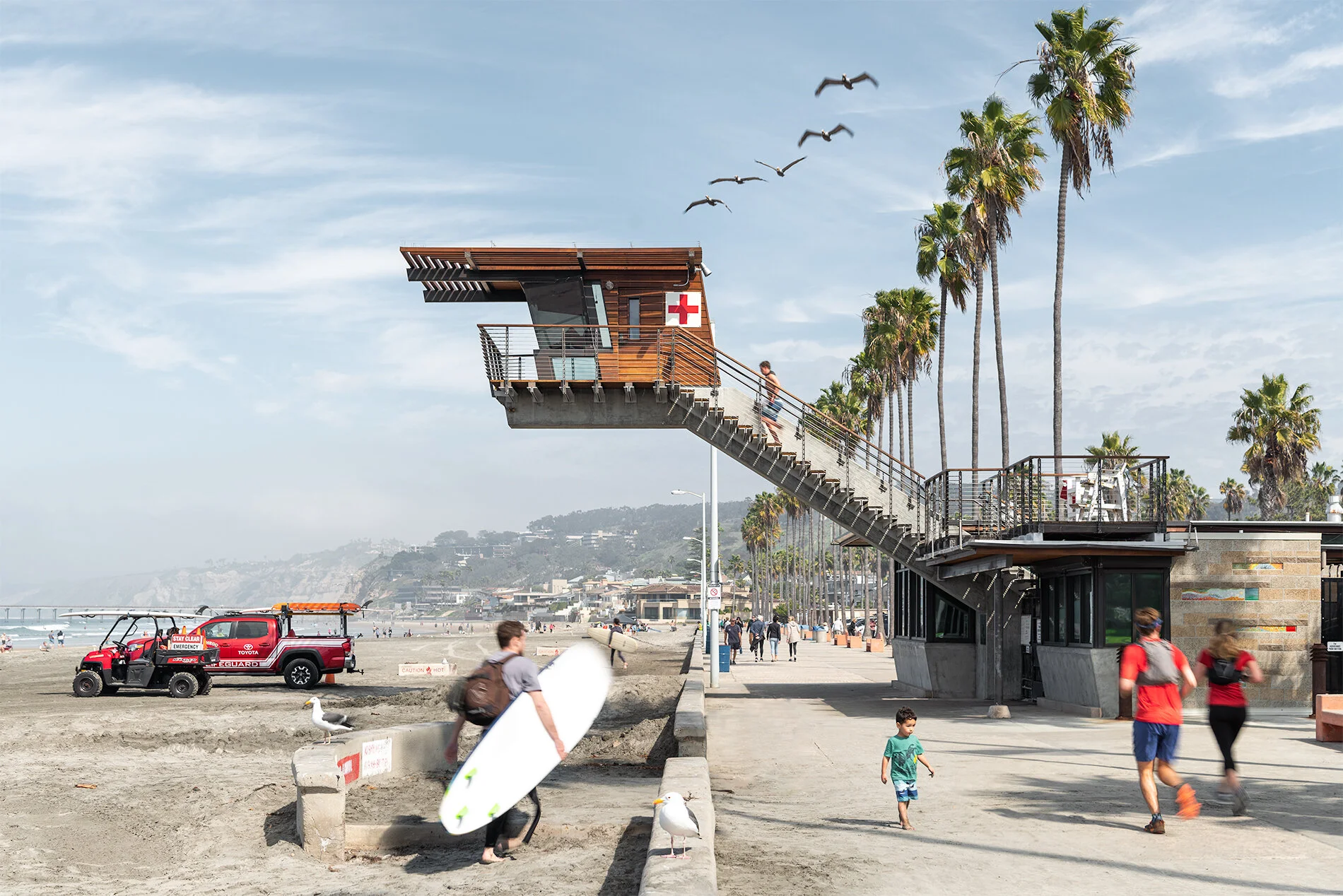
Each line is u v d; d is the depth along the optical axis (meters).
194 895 8.23
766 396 24.84
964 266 48.38
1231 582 20.75
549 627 173.62
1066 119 34.81
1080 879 7.51
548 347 24.78
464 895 7.69
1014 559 21.89
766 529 149.00
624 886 7.66
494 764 8.62
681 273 25.33
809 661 48.81
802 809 10.45
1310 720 19.00
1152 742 9.28
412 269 25.38
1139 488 23.06
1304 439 63.19
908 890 7.20
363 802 11.14
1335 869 7.81
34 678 39.75
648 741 17.34
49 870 9.32
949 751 15.16
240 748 18.19
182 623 32.03
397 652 72.44
